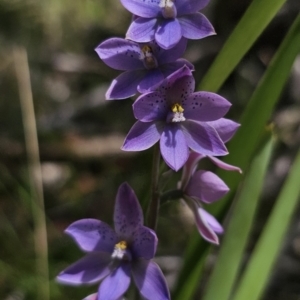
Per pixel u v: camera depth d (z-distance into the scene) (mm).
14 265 533
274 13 386
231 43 394
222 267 406
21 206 597
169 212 601
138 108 341
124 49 346
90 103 733
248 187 408
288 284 529
